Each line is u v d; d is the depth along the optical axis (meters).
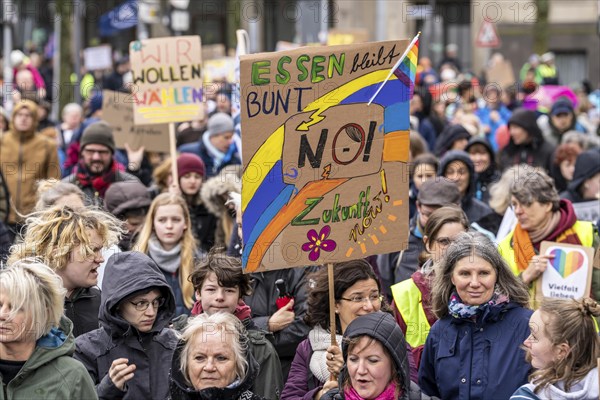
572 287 9.95
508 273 8.68
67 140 20.52
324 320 8.91
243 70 7.84
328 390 8.03
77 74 27.91
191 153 15.16
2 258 10.09
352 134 8.10
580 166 13.27
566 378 7.72
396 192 8.23
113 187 12.31
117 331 8.48
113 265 8.54
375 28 38.59
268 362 8.90
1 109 18.91
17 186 16.23
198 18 42.22
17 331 7.05
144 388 8.41
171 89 14.23
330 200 8.09
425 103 22.11
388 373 7.59
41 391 7.13
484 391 8.47
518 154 17.28
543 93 26.94
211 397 7.66
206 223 13.51
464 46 42.12
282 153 7.97
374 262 11.52
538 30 38.88
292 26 40.03
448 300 8.76
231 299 9.04
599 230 11.43
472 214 13.05
